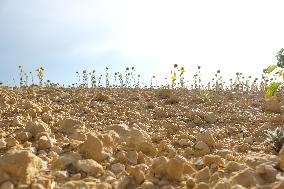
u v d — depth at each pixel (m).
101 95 13.40
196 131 9.30
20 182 4.67
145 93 15.20
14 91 13.93
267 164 5.55
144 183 4.89
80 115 10.66
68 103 12.67
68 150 6.35
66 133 7.95
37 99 12.88
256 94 16.48
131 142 6.90
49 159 5.82
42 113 10.09
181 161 5.20
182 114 11.59
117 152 6.52
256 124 10.52
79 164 5.50
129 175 5.21
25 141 6.92
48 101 12.63
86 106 11.79
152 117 11.30
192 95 15.51
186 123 10.62
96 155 5.94
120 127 7.90
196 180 5.19
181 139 7.98
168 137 8.66
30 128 7.23
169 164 5.22
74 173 5.38
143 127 9.33
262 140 8.75
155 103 13.21
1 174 4.69
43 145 6.48
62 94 14.16
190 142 7.80
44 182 4.66
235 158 6.57
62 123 8.19
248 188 4.69
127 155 6.19
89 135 6.05
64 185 4.59
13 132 7.57
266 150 7.66
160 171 5.28
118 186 4.88
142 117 10.73
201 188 4.57
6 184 4.53
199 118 10.79
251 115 11.68
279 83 7.71
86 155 5.95
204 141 7.83
